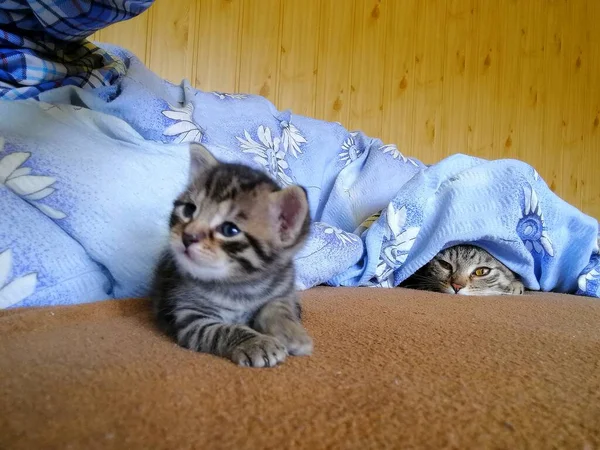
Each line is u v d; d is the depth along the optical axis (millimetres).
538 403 173
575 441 144
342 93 806
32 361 189
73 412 146
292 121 575
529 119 993
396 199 478
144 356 208
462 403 169
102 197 317
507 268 523
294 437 140
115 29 641
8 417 140
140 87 407
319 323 294
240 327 245
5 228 288
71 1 321
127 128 363
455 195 486
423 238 492
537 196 495
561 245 511
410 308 357
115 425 140
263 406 160
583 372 213
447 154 910
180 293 286
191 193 303
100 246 316
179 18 680
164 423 143
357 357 223
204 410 154
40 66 367
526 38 977
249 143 480
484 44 933
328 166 576
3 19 347
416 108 874
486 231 476
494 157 962
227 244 282
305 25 770
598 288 497
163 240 330
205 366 201
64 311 275
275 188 304
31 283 286
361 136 621
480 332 284
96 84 409
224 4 708
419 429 148
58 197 306
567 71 1026
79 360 193
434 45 882
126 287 339
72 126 340
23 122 326
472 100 928
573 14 1023
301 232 307
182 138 399
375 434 144
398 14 845
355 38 810
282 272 309
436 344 251
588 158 1063
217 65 710
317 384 183
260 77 742
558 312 374
